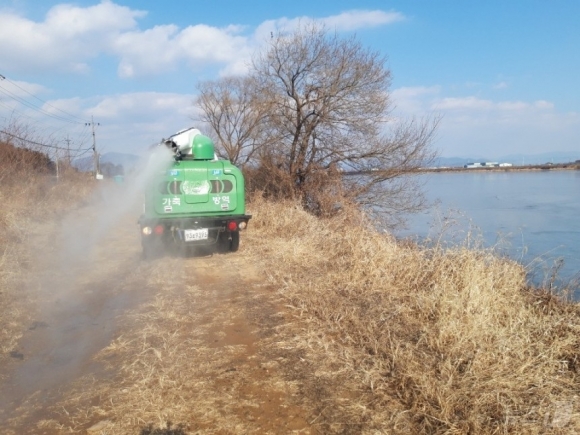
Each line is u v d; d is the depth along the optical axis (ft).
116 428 11.42
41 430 11.49
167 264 29.14
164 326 18.26
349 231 31.17
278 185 56.18
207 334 17.38
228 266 28.53
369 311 18.42
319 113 57.31
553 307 18.16
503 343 13.96
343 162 57.77
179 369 14.37
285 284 23.08
